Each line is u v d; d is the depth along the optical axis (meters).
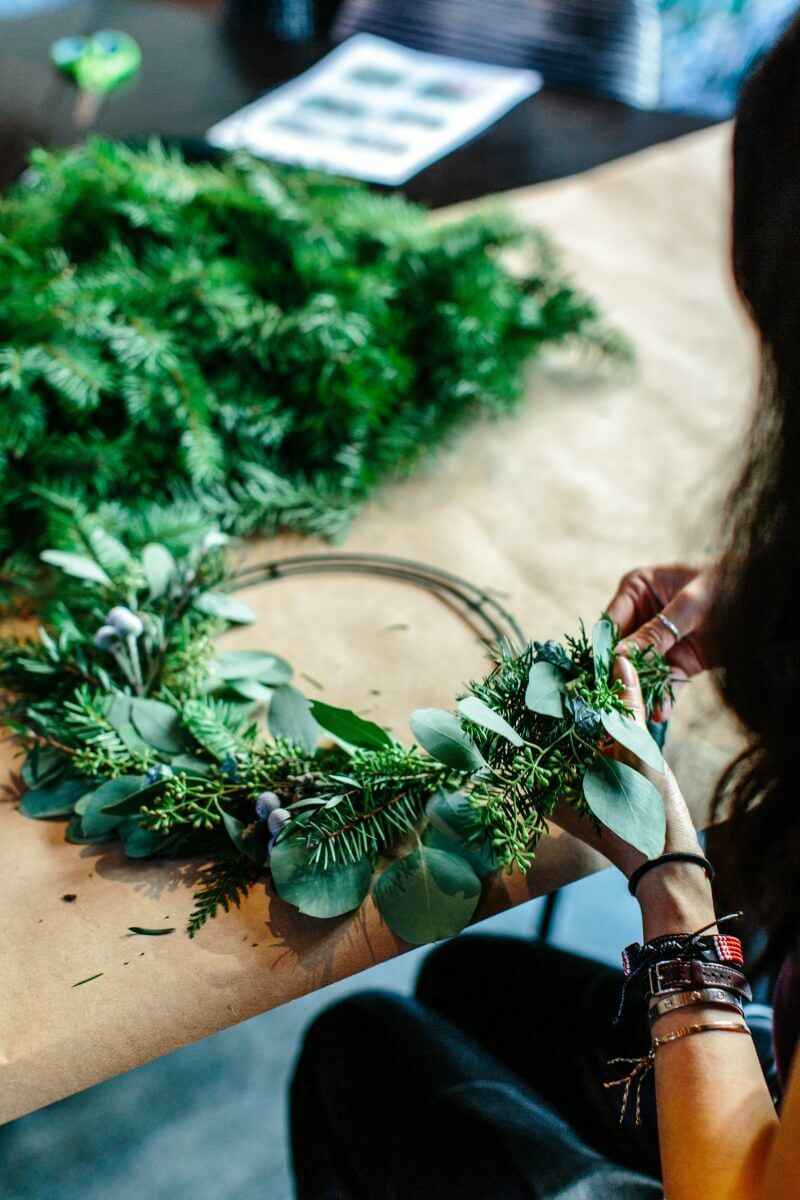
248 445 1.02
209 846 0.69
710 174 1.50
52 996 0.62
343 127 1.52
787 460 0.61
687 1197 0.54
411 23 1.80
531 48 1.73
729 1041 0.57
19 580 0.91
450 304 1.10
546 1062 0.84
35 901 0.67
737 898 0.73
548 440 1.12
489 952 0.92
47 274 1.01
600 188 1.46
